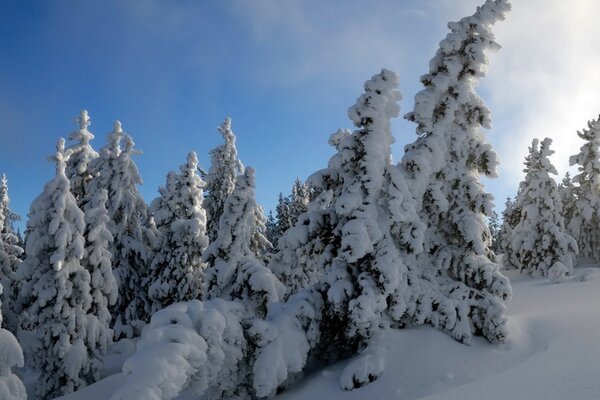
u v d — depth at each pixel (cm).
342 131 1459
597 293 1959
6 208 3170
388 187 1248
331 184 1346
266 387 1012
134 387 782
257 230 2428
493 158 1339
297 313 1184
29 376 2277
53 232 1794
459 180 1348
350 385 1022
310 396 1053
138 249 2588
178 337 884
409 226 1241
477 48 1355
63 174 1906
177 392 827
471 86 1412
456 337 1173
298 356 1089
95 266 1969
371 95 1272
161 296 2470
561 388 739
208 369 942
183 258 2498
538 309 1711
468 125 1392
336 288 1176
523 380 827
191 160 2730
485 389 817
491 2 1361
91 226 1992
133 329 2511
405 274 1221
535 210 3138
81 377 1842
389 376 1025
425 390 970
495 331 1156
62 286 1823
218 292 1769
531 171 3247
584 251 3584
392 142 1339
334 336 1261
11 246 2677
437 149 1322
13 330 1883
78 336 1845
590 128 3609
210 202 3178
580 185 3638
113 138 2666
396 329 1209
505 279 1219
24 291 1847
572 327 1156
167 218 2667
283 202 5388
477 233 1268
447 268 1294
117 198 2577
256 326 1068
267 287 1448
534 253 3109
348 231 1155
